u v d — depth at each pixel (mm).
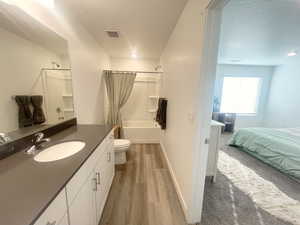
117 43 2986
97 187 1385
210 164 2121
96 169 1348
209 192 1933
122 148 2553
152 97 4020
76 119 2037
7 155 1066
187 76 1593
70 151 1344
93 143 1351
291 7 1557
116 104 3502
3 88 1054
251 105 5184
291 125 4344
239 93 5117
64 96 1768
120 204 1721
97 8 1738
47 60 1474
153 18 1968
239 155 3090
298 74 4148
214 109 4945
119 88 3469
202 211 1618
